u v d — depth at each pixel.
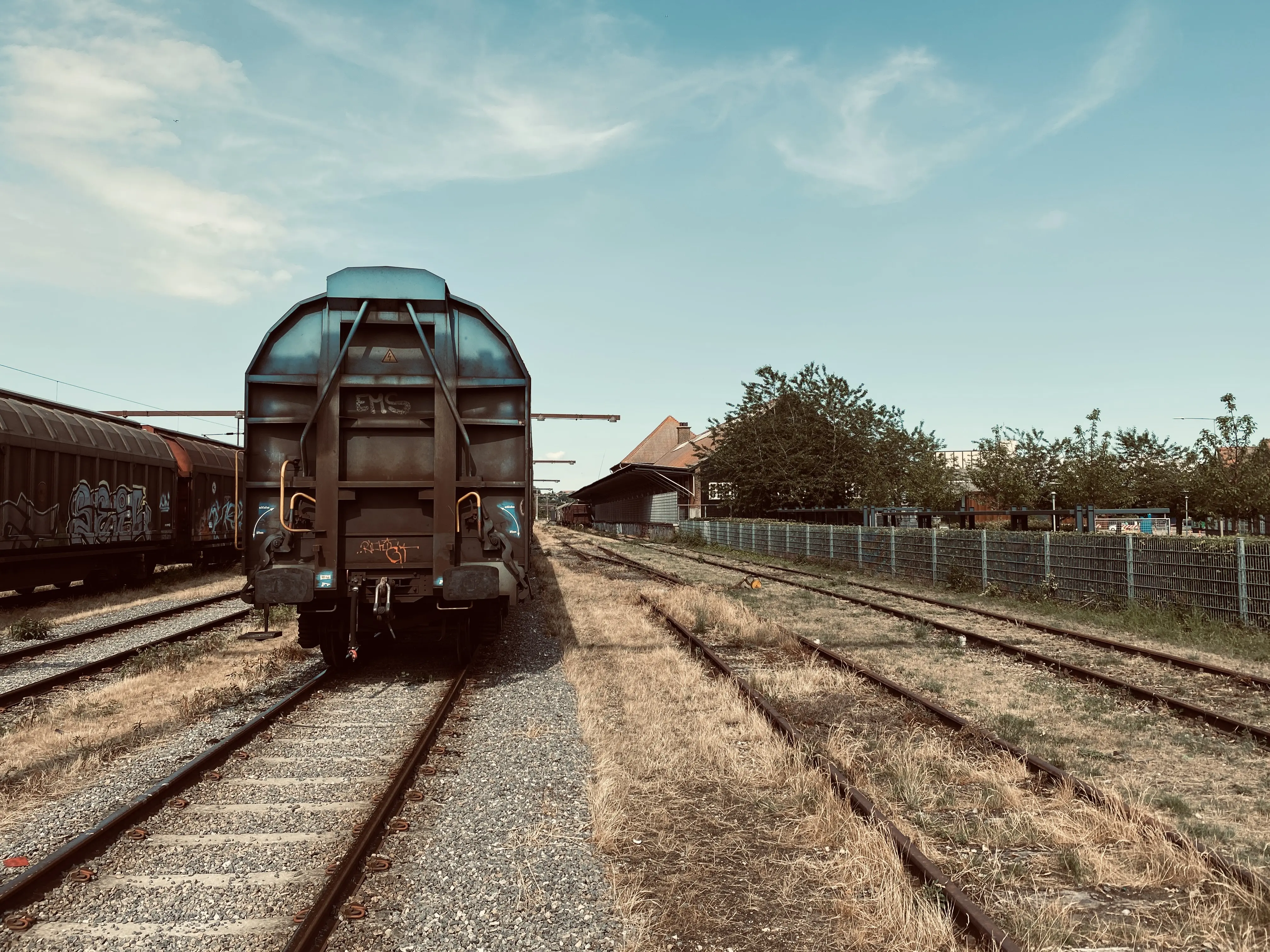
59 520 14.82
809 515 43.34
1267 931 3.59
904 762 5.84
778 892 4.03
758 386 44.38
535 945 3.51
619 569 25.56
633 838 4.65
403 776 5.35
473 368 8.62
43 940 3.50
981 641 11.23
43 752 6.11
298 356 8.41
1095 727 7.01
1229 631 11.41
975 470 32.50
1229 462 24.83
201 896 3.90
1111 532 16.69
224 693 7.87
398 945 3.49
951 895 3.74
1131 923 3.70
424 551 8.51
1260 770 5.89
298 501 8.35
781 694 8.18
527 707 7.55
